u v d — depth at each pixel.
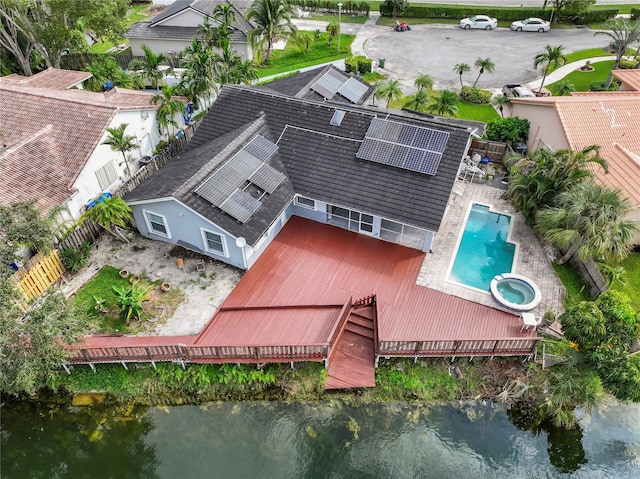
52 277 23.69
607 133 29.48
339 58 50.28
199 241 24.92
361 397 20.09
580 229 22.61
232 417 19.67
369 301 22.48
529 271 24.42
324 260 25.09
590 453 18.69
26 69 45.84
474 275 24.23
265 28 46.75
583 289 23.23
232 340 20.84
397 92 36.25
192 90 35.72
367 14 61.91
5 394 20.62
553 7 56.31
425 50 51.72
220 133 29.45
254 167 25.80
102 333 21.53
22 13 41.09
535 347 19.86
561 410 19.25
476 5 62.69
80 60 49.25
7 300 17.36
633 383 17.02
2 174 25.36
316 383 20.27
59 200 26.02
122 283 23.98
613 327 18.38
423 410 19.78
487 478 17.94
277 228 26.80
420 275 24.17
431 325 21.47
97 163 28.89
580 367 19.44
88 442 19.20
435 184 24.47
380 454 18.48
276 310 22.33
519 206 26.61
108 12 44.16
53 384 20.66
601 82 42.25
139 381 20.56
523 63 48.25
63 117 29.72
